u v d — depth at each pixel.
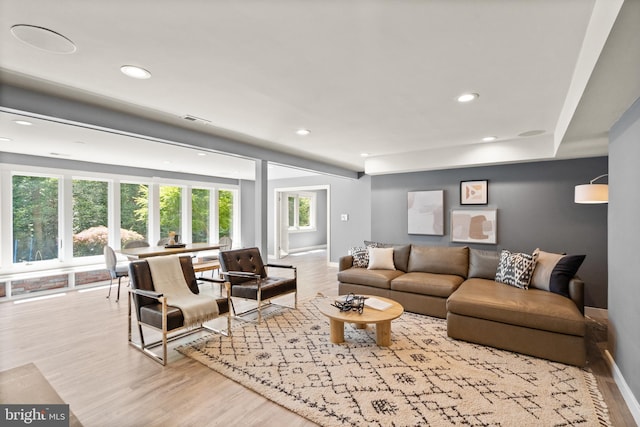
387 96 2.70
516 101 2.80
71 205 5.60
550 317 2.67
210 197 8.19
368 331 3.37
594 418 1.93
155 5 1.49
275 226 8.93
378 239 5.97
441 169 5.25
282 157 5.05
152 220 6.77
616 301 2.42
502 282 3.69
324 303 3.25
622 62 1.53
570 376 2.43
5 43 1.83
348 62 2.09
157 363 2.65
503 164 4.68
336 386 2.28
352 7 1.51
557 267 3.28
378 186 5.98
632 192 2.11
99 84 2.42
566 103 2.73
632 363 2.05
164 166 6.43
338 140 4.30
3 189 4.88
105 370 2.53
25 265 5.11
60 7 1.50
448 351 2.87
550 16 1.58
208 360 2.68
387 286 4.15
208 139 3.87
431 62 2.09
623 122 2.29
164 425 1.88
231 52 1.96
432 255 4.41
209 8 1.52
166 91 2.57
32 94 2.49
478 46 1.89
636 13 1.14
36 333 3.33
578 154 3.89
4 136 3.84
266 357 2.74
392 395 2.17
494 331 2.93
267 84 2.44
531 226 4.52
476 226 4.93
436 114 3.18
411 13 1.56
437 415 1.96
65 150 4.73
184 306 2.85
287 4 1.49
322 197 11.55
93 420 1.92
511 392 2.21
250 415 1.98
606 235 4.05
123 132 3.09
